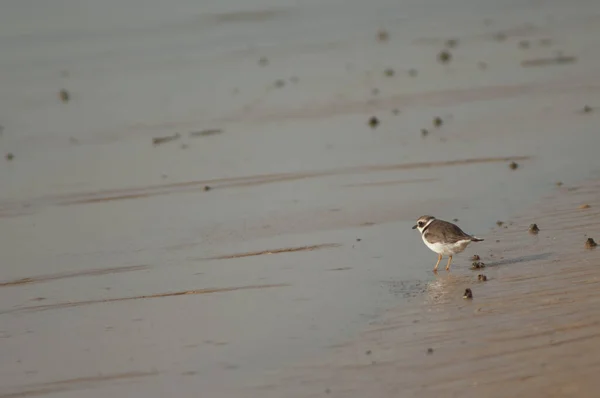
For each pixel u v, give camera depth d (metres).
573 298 11.38
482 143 19.69
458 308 11.48
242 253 14.35
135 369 10.51
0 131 23.94
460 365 9.81
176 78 29.44
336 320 11.44
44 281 13.76
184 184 18.48
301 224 15.57
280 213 16.25
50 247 15.33
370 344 10.59
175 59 32.47
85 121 24.56
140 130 23.27
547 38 31.59
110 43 35.56
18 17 40.31
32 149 22.00
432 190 16.89
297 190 17.55
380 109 23.67
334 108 24.16
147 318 12.03
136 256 14.59
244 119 23.70
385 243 14.39
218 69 30.47
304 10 40.91
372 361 10.12
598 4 38.41
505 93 24.20
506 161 18.25
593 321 10.59
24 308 12.73
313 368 10.09
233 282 13.13
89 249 15.09
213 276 13.44
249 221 15.95
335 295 12.34
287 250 14.34
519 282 12.16
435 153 19.28
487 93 24.39
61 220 16.78
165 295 12.84
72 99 27.28
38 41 36.06
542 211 15.11
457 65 28.38
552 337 10.27
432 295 12.05
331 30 36.62
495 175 17.42
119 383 10.16
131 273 13.83
